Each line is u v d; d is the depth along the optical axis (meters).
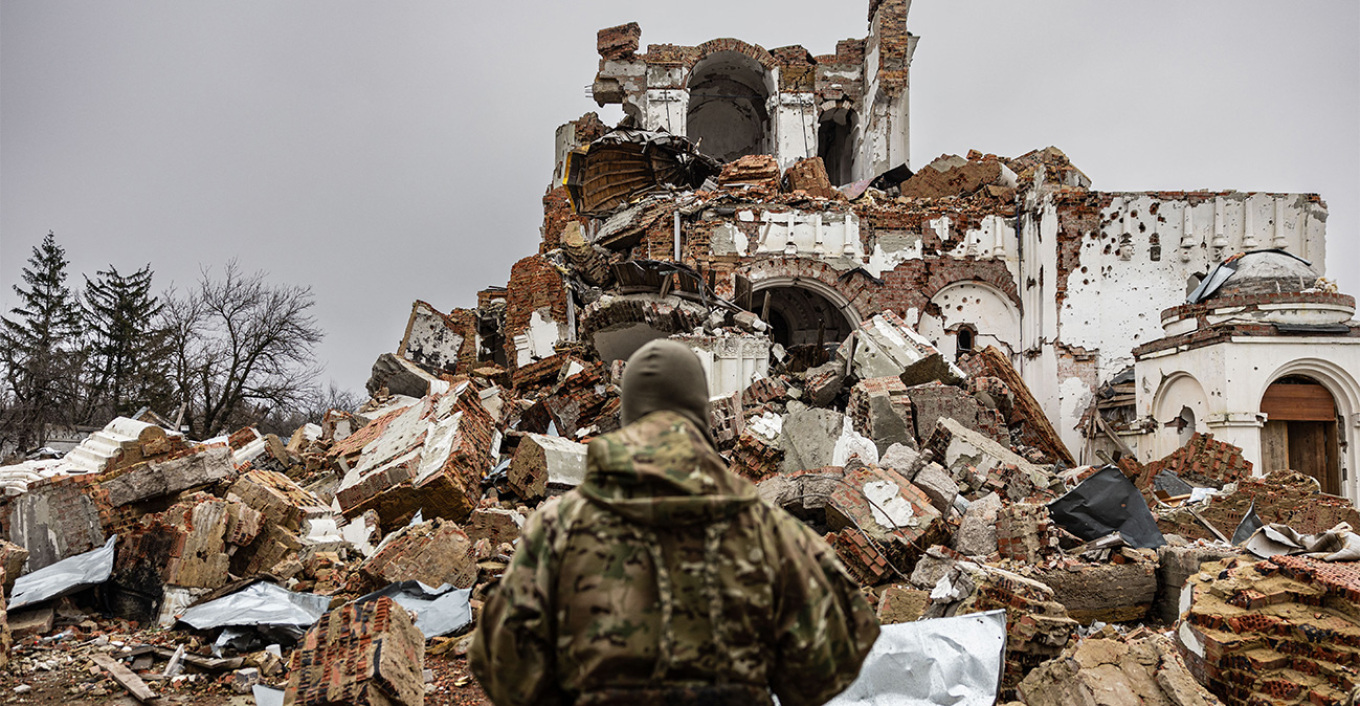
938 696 4.76
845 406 16.08
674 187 25.23
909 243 23.23
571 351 19.48
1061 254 22.06
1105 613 7.18
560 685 2.14
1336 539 5.77
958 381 15.34
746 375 15.94
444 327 28.55
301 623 6.91
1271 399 15.19
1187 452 14.79
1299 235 22.06
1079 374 21.83
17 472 9.87
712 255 22.25
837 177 37.00
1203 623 5.27
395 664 5.07
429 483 10.21
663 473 2.16
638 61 33.16
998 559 7.76
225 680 6.13
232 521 8.20
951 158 26.17
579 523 2.18
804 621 2.21
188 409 32.78
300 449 18.95
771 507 2.39
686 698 2.01
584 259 23.30
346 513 10.34
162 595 7.46
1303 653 4.82
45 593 7.23
